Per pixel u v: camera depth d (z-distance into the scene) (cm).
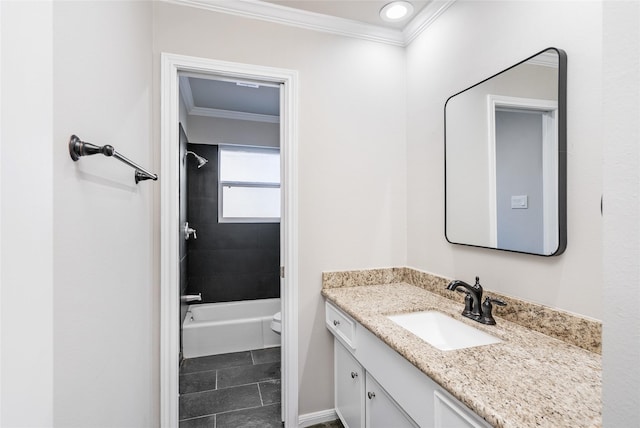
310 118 185
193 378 238
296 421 181
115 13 100
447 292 165
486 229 141
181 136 260
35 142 53
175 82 163
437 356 97
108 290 93
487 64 142
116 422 100
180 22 164
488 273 142
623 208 38
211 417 191
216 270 340
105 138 91
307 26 184
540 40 117
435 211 178
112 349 97
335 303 164
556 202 109
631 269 37
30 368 53
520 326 123
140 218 134
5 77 48
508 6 131
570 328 106
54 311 62
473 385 80
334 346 186
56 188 62
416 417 100
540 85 115
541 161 115
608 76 40
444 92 170
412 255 199
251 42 174
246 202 356
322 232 188
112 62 97
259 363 264
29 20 52
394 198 203
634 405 37
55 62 62
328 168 189
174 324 162
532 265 121
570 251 107
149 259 152
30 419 53
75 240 71
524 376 85
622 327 38
